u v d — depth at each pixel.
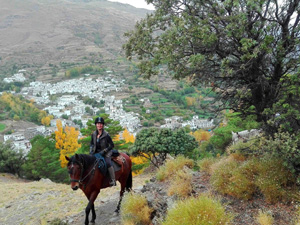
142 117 146.38
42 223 8.88
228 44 7.00
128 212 6.48
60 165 29.48
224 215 5.04
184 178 7.60
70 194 13.23
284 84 6.75
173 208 5.43
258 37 6.64
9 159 29.41
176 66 7.30
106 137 6.70
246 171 6.43
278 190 5.61
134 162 24.41
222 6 7.01
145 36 7.89
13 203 13.08
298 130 6.24
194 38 6.82
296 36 6.38
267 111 6.41
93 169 6.22
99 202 10.46
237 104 7.23
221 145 22.98
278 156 6.09
